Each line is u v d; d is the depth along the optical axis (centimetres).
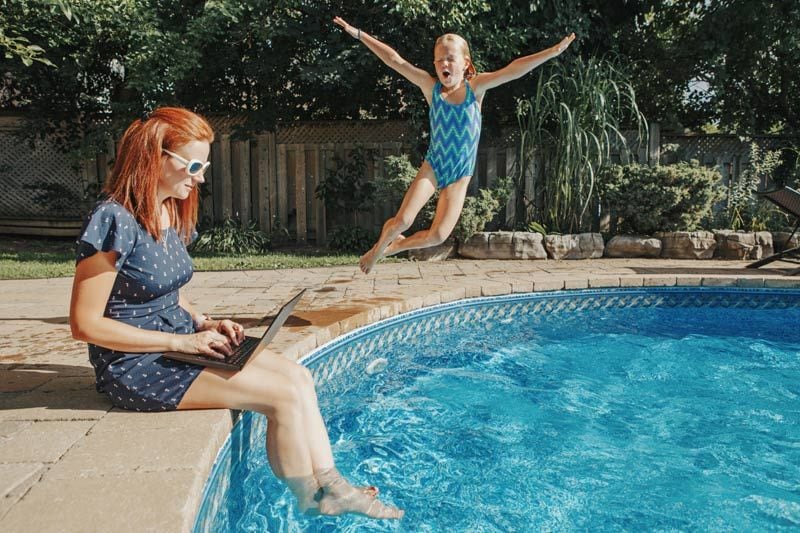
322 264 843
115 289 239
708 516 260
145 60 911
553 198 945
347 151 1062
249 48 1022
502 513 259
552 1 955
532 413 378
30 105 1113
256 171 1082
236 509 252
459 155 423
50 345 393
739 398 405
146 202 234
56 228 1123
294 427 235
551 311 661
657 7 1094
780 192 755
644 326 593
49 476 200
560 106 916
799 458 317
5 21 871
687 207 906
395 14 925
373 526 242
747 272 730
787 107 1123
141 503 183
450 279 701
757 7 982
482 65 926
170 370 244
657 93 1169
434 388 420
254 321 481
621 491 281
